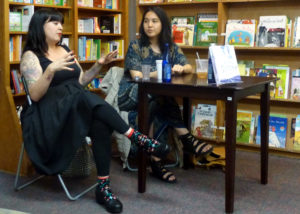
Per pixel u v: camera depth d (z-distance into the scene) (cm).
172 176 260
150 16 276
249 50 355
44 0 311
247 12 353
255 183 257
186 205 220
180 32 369
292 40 320
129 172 280
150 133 277
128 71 287
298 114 339
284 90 329
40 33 235
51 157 218
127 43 396
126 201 226
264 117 246
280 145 328
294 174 277
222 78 205
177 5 383
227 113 198
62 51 252
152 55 284
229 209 208
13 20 281
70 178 264
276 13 340
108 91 288
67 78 238
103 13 399
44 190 243
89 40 361
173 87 214
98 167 218
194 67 384
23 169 268
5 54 264
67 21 339
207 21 356
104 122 213
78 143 212
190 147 259
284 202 225
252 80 229
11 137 271
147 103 229
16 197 231
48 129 213
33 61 229
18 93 288
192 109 366
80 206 219
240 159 314
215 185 253
